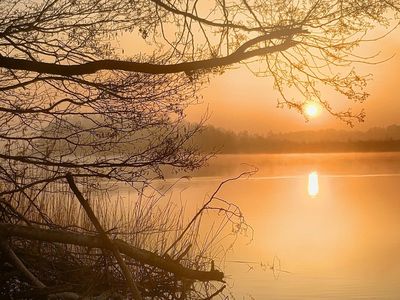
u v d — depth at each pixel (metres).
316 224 23.67
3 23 7.89
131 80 8.26
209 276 6.10
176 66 7.44
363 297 11.38
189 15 7.95
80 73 7.28
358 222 24.48
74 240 5.99
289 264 14.44
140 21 8.06
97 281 6.66
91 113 8.41
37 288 6.11
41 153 8.41
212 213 22.86
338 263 14.93
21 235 6.00
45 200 9.35
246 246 16.39
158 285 7.09
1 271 6.63
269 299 10.76
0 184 8.70
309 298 11.16
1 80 8.16
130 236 9.17
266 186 45.84
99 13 8.04
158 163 8.45
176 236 9.62
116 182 8.78
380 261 15.44
